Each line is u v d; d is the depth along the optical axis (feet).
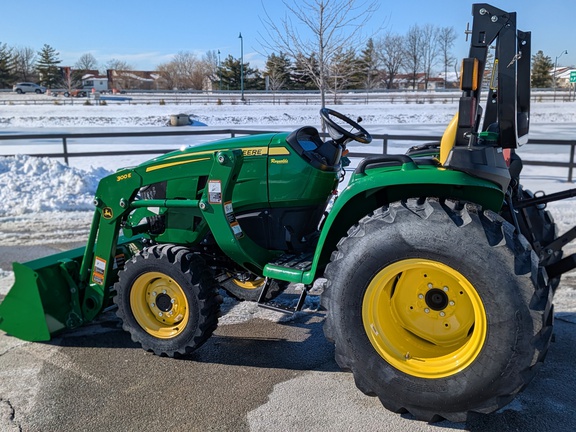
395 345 9.42
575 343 12.37
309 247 12.61
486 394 8.60
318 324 13.84
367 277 9.28
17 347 12.67
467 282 8.66
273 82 133.08
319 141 12.91
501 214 11.47
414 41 202.49
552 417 9.57
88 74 312.29
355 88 170.09
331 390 10.60
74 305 13.00
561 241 12.07
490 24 9.54
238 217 12.62
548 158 43.50
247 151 12.23
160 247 11.80
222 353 12.28
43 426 9.53
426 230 8.80
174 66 287.69
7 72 271.28
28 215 25.84
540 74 207.31
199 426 9.45
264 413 9.81
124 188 12.45
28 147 57.36
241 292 15.03
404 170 9.53
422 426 9.36
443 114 102.17
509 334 8.34
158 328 12.09
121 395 10.52
